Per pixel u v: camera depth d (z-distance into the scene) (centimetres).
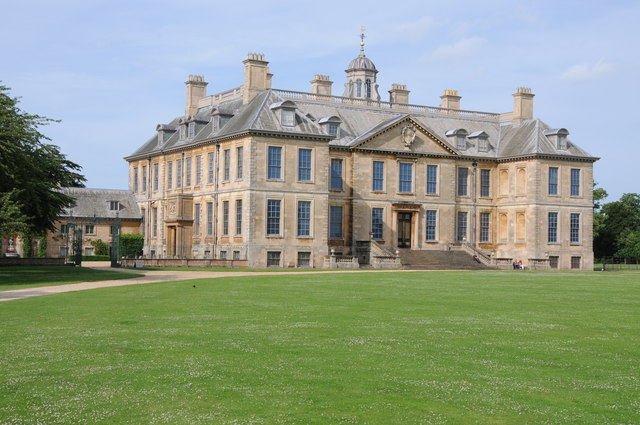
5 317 3012
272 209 8038
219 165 8506
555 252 9581
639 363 2148
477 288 4578
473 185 9712
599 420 1609
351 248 8794
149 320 2922
